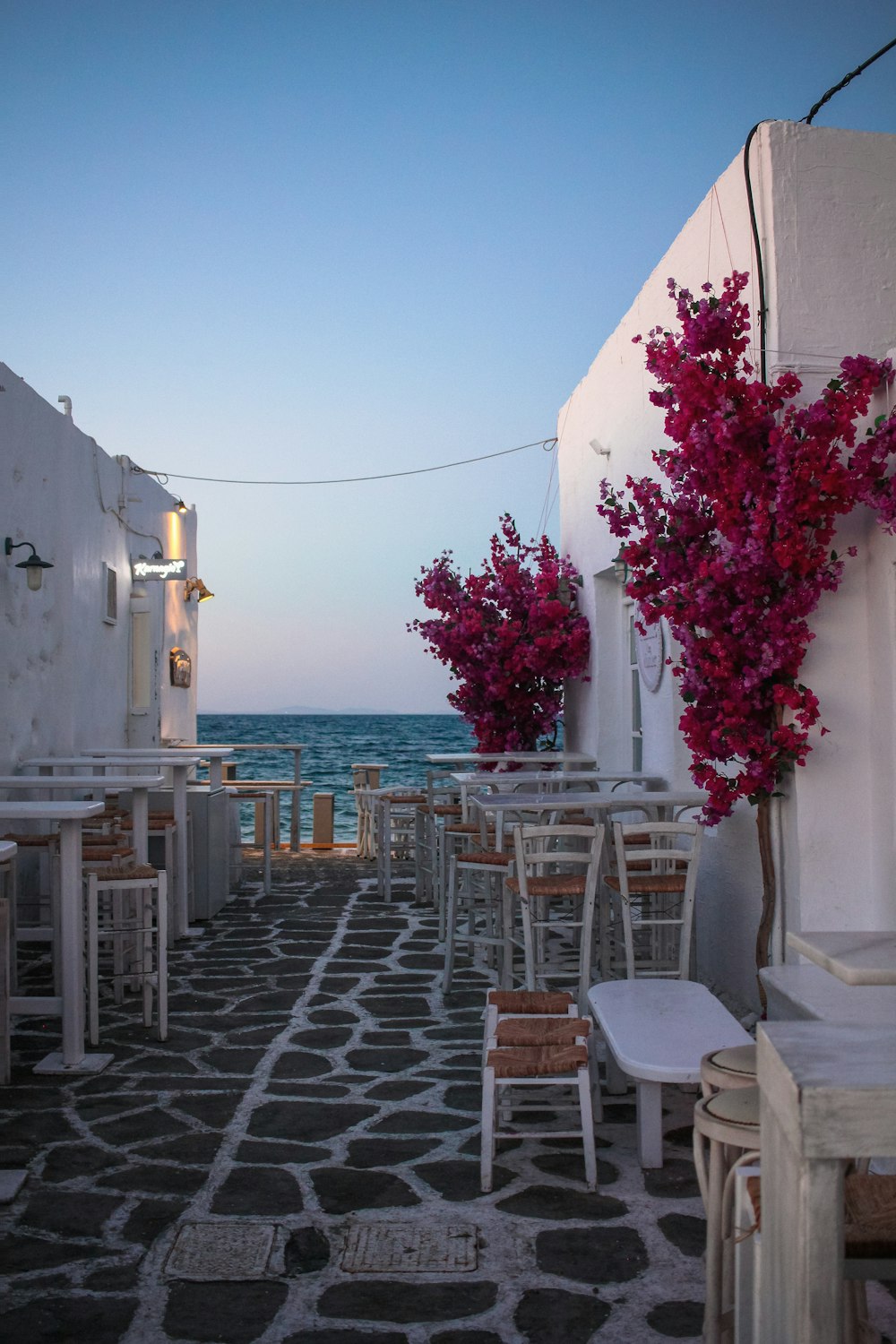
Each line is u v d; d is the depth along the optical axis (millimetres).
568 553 10375
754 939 5590
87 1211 3635
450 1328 2930
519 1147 4195
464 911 8602
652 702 7727
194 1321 2971
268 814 10195
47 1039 5609
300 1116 4520
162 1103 4684
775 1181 1944
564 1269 3244
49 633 9172
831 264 5184
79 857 5168
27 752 8586
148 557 12664
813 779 5027
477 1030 5789
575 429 9992
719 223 5855
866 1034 2023
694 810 6781
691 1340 2859
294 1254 3338
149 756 9133
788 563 4723
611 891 6141
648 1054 3646
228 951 7793
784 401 5070
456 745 58781
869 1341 2406
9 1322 2963
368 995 6527
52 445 9281
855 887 5031
